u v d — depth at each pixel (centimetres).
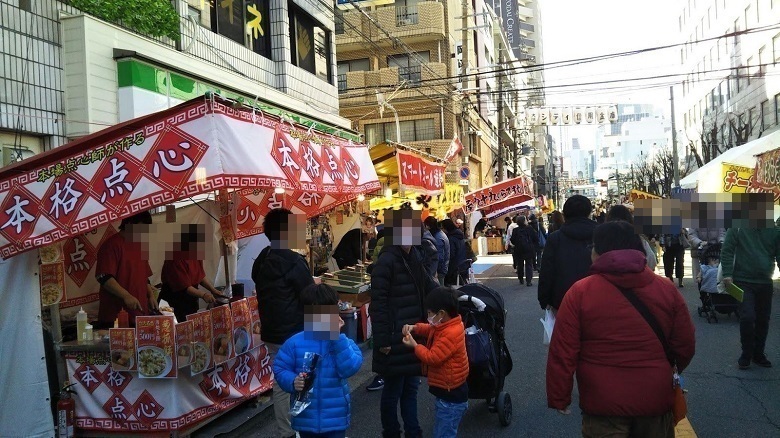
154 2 954
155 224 579
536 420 564
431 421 579
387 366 457
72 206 454
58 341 520
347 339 386
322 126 907
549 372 321
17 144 751
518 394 646
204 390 534
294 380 367
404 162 1045
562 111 3628
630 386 301
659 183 5753
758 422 532
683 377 677
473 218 2688
